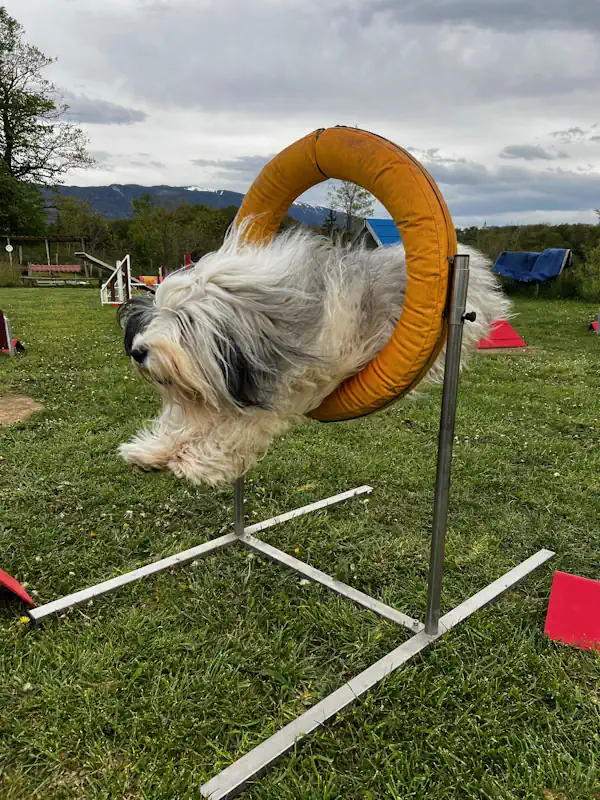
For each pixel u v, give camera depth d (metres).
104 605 2.86
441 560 2.49
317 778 1.95
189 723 2.17
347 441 4.95
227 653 2.53
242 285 1.83
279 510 3.83
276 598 2.92
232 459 2.03
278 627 2.72
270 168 2.52
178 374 1.78
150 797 1.90
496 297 2.54
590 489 4.07
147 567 3.09
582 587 2.65
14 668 2.45
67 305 16.50
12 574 3.09
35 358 8.31
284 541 3.44
